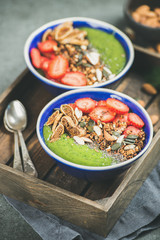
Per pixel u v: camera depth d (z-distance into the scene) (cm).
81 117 68
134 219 70
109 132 66
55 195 66
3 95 76
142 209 71
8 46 98
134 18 100
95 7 108
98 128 66
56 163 67
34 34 80
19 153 71
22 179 66
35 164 71
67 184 69
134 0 103
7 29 102
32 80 80
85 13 106
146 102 80
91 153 64
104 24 81
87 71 76
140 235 69
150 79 82
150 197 72
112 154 64
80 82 74
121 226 70
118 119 67
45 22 104
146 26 94
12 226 70
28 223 69
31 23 104
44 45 79
